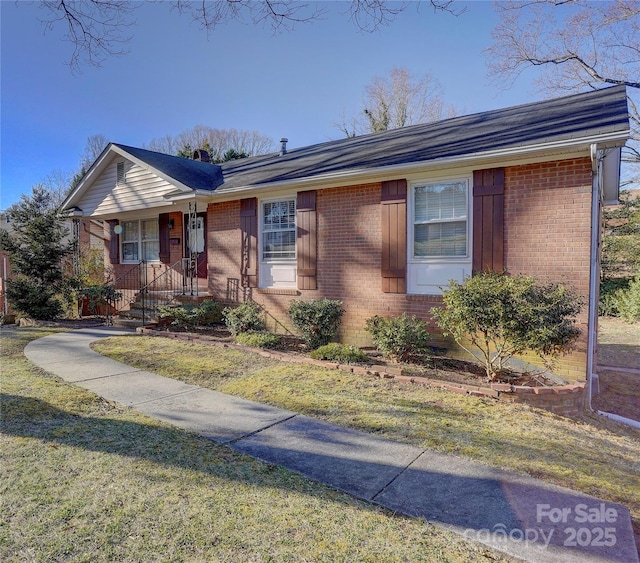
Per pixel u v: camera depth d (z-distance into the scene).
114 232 14.52
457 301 5.77
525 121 7.78
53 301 11.67
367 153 8.94
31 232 11.60
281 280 9.66
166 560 2.29
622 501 3.03
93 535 2.49
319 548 2.42
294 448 3.80
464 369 6.56
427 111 28.97
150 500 2.87
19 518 2.64
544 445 3.98
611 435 4.86
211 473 3.29
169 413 4.65
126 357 7.24
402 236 7.79
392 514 2.78
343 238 8.55
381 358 7.14
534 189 6.61
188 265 11.98
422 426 4.32
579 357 6.29
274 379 5.94
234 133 37.81
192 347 7.95
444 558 2.35
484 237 7.01
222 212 10.60
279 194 9.54
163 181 11.12
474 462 3.54
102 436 3.95
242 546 2.42
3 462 3.38
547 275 6.51
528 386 5.74
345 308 8.55
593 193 6.21
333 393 5.34
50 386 5.50
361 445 3.87
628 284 16.08
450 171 7.27
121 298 12.57
